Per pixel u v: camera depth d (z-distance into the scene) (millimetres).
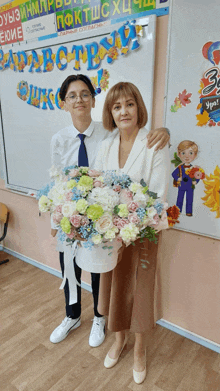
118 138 1294
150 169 1195
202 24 1212
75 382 1417
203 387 1381
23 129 2139
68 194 1051
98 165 1328
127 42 1414
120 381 1422
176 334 1740
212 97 1271
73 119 1617
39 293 2150
